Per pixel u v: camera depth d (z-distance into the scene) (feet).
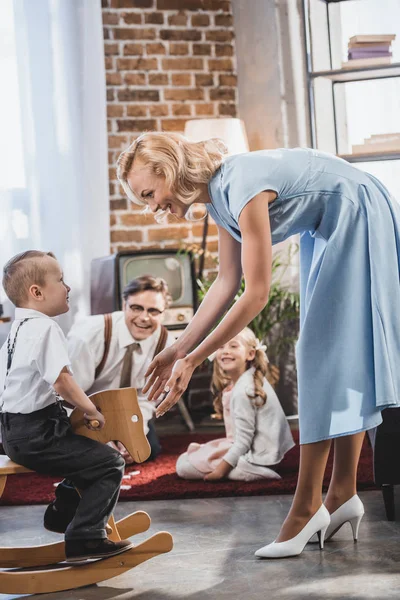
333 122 15.38
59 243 14.87
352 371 7.23
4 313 14.56
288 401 15.34
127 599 6.61
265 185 6.92
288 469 10.72
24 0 14.66
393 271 7.40
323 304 7.29
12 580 6.79
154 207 7.07
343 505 7.70
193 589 6.74
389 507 8.29
